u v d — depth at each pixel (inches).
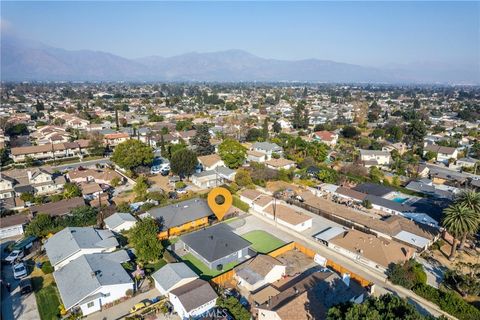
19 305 1627.7
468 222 2010.3
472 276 1857.8
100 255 1925.4
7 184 3043.8
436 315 1620.3
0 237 2327.8
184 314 1529.3
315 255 2078.0
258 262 1903.3
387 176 3833.7
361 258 2065.7
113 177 3474.4
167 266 1845.5
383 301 1232.8
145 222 2126.0
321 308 1508.4
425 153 4707.2
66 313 1550.2
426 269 2011.6
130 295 1697.8
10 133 5556.1
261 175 3467.0
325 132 5649.6
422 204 2906.0
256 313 1572.3
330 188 3319.4
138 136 5433.1
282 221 2613.2
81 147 4645.7
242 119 6815.9
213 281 1813.5
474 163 4242.1
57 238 2108.8
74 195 2945.4
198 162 3897.6
